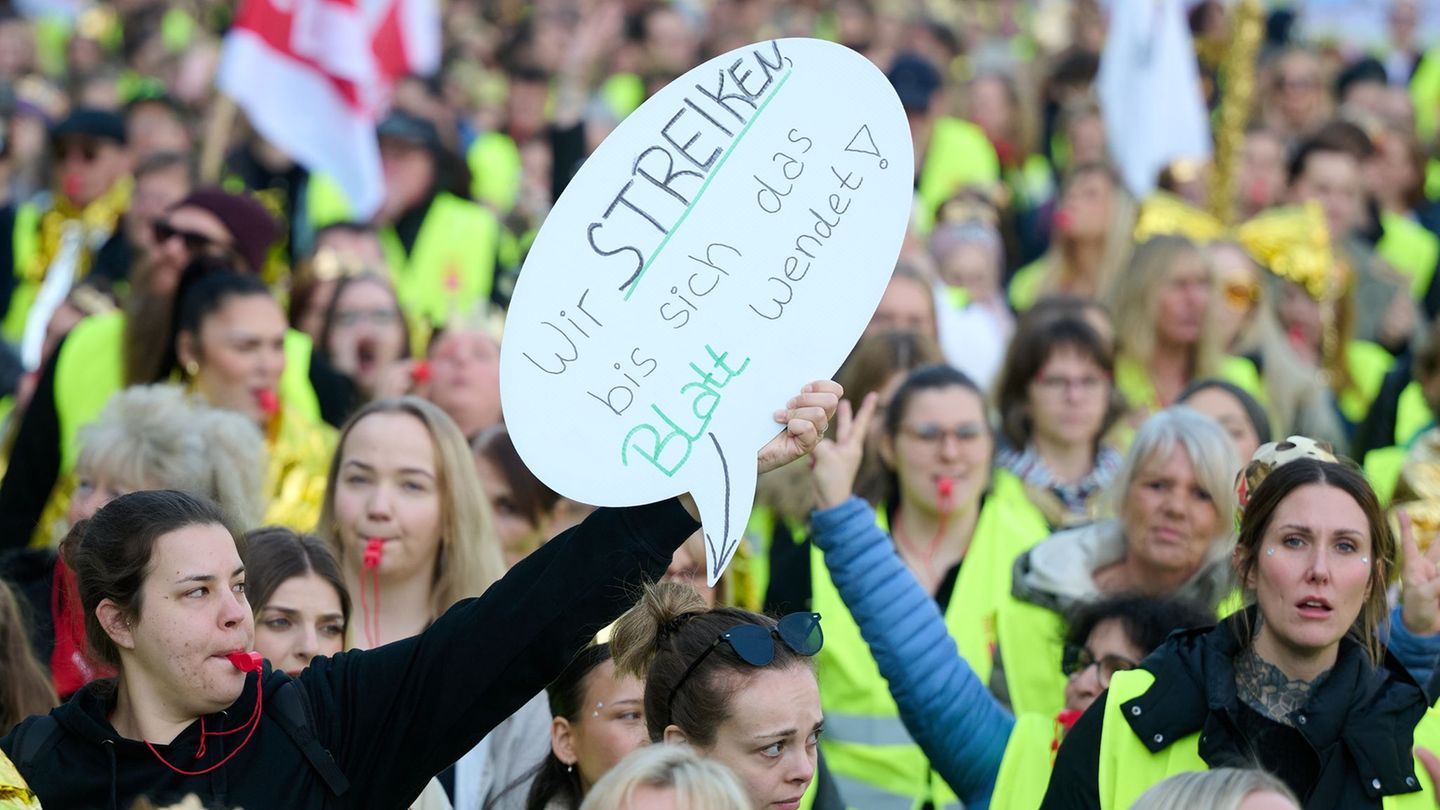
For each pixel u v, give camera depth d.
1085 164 29.95
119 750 10.95
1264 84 43.50
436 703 11.30
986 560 18.22
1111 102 30.42
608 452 11.07
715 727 11.62
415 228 31.72
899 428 18.31
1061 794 12.37
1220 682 12.16
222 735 11.09
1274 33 49.59
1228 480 16.12
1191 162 33.47
